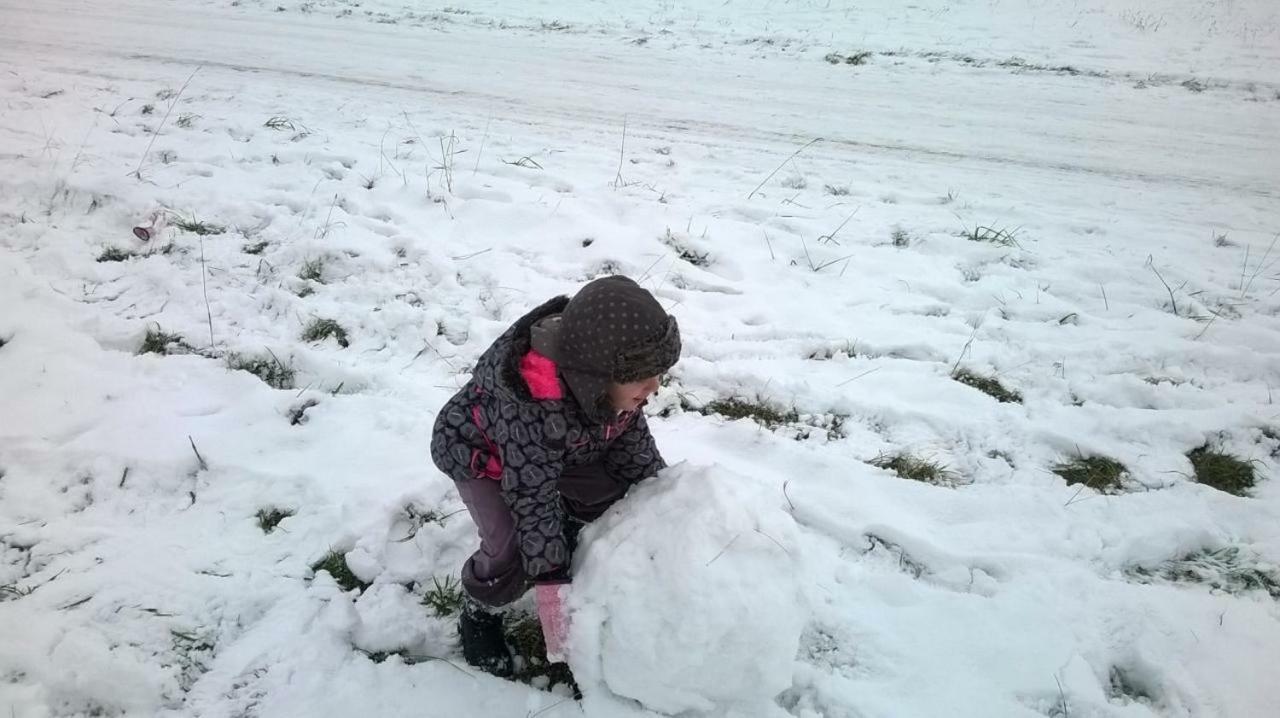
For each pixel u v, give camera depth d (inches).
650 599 86.3
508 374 80.7
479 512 93.1
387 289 178.9
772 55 383.6
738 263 193.0
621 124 292.7
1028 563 115.8
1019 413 145.5
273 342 160.9
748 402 149.8
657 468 100.3
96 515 122.7
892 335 166.1
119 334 162.4
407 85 327.6
